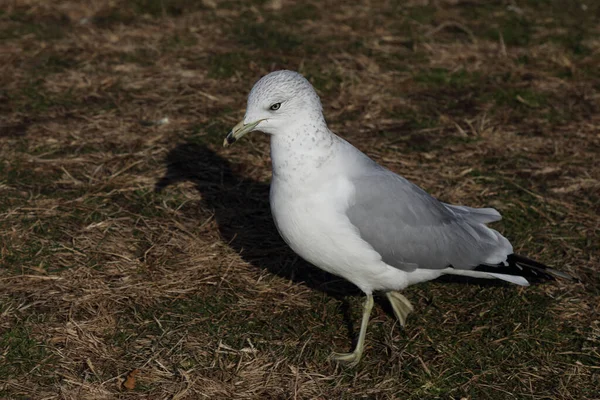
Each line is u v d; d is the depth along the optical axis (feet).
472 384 20.35
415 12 44.42
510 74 37.99
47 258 24.23
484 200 28.40
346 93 35.86
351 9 44.57
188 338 21.48
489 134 32.89
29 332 21.17
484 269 22.03
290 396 19.65
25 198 27.22
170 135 31.96
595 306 23.30
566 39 41.52
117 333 21.47
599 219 27.45
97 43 39.32
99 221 26.27
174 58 38.32
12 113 32.81
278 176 20.35
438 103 35.42
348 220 20.10
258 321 22.48
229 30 41.57
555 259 25.38
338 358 21.02
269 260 25.32
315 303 23.48
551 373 20.77
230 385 19.89
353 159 20.68
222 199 28.22
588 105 35.37
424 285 24.38
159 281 23.72
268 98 19.66
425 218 21.06
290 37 41.06
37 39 39.40
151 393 19.40
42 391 19.24
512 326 22.56
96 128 32.12
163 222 26.63
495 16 44.19
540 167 30.60
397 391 20.04
